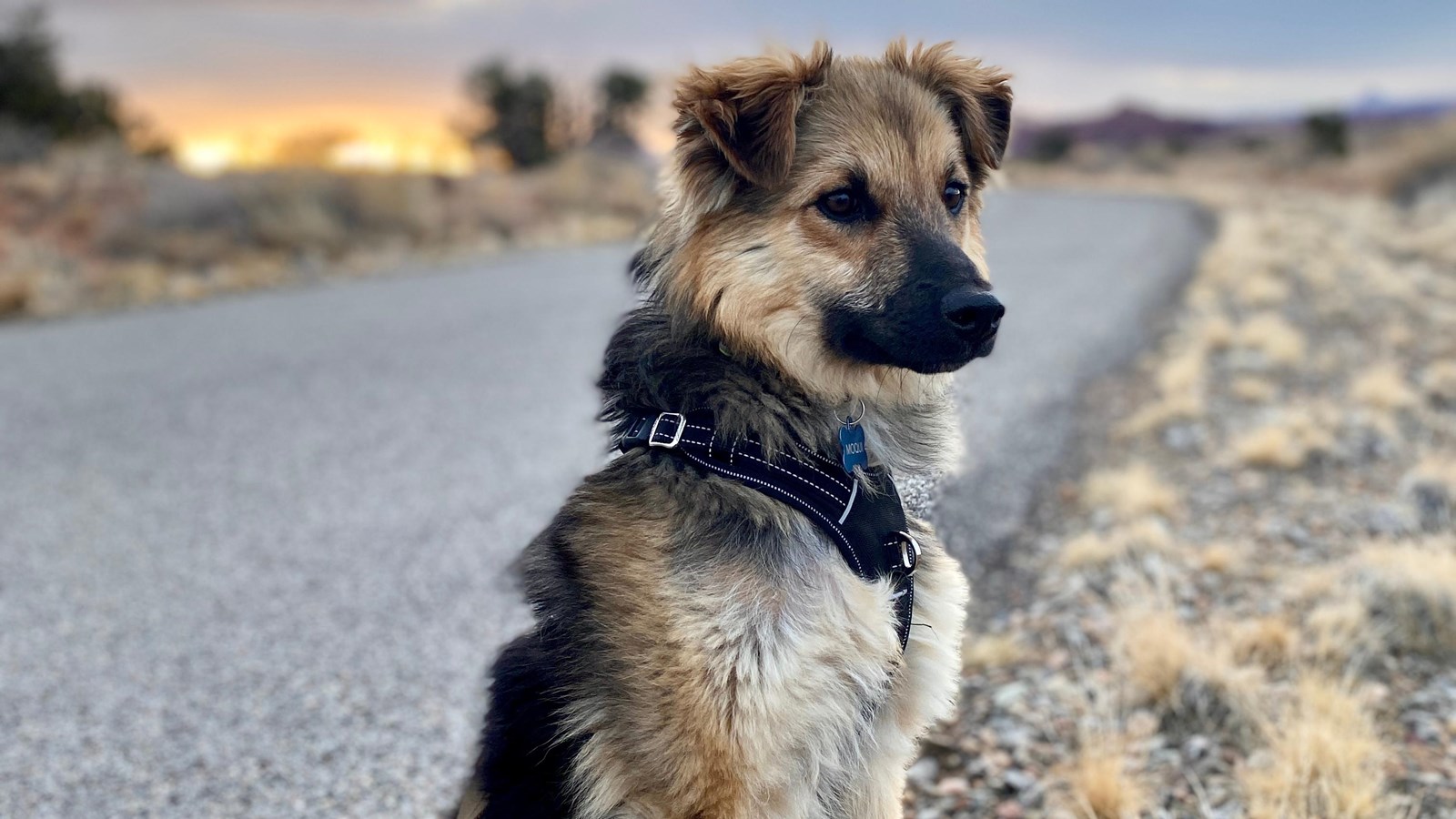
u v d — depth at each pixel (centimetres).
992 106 73
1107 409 181
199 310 293
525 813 54
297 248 396
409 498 143
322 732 86
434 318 284
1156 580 104
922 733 62
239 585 115
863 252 60
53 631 104
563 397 199
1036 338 245
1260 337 217
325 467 157
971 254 70
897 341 59
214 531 131
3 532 130
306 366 225
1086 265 394
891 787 61
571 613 54
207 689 93
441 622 106
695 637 51
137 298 307
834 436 60
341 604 110
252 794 77
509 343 250
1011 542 120
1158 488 129
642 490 55
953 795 75
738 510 54
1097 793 69
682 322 60
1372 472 135
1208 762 75
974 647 92
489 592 113
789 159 57
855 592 55
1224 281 314
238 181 427
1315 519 119
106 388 204
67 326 268
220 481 150
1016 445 157
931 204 62
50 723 87
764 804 53
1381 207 582
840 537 56
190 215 393
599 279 360
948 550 112
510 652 58
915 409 65
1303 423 151
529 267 396
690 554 52
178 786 78
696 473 55
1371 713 75
